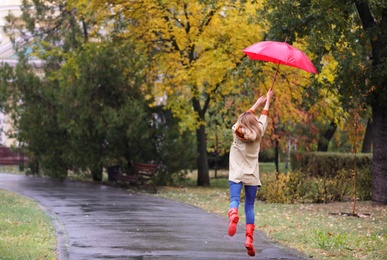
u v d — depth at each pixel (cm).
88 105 2420
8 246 998
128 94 2494
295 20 1748
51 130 2558
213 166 4009
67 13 2891
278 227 1348
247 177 906
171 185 2706
